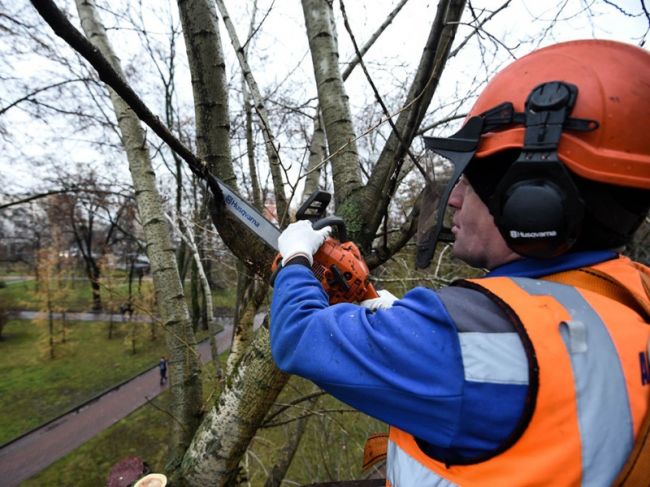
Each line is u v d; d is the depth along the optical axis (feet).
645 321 2.05
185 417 6.68
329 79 5.47
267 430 20.67
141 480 5.58
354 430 16.34
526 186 2.11
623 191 2.14
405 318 2.17
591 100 2.07
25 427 39.04
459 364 1.96
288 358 2.59
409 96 4.67
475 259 2.74
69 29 2.45
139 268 57.62
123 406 42.55
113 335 63.82
